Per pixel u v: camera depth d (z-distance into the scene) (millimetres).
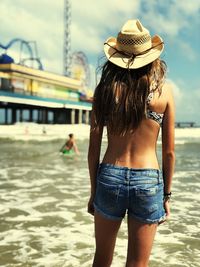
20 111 81500
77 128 59031
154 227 2467
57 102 75250
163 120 2502
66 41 99438
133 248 2475
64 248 4918
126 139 2467
